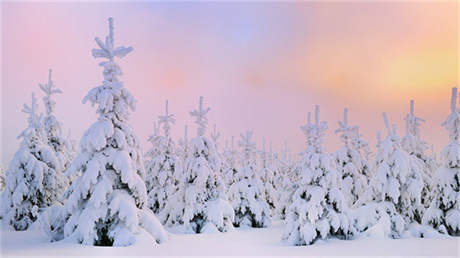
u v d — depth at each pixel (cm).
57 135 2286
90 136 1399
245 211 2862
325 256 1271
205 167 2369
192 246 1492
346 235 1705
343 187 2319
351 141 2533
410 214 1925
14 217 2012
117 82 1470
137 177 1455
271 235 2159
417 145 2334
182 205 2397
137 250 1255
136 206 1490
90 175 1361
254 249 1466
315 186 1700
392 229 1828
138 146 1529
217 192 2403
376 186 1911
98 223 1377
